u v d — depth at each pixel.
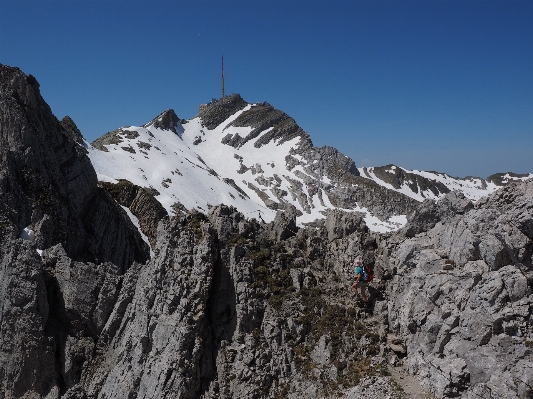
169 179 168.00
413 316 26.03
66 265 34.81
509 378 21.03
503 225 24.14
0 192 47.84
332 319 28.47
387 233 32.31
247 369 27.22
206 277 28.61
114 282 33.88
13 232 42.00
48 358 31.88
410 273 27.72
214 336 28.84
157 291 29.50
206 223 31.56
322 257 32.31
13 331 31.95
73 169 61.56
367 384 24.92
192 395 27.16
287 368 27.47
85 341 32.75
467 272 24.45
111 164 158.25
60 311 33.81
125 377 29.02
